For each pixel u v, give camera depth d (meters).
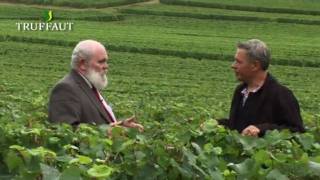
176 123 13.24
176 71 60.44
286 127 10.65
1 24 92.56
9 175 7.16
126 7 124.44
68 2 122.31
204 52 72.38
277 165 7.61
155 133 9.88
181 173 7.36
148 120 15.70
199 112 18.19
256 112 10.87
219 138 9.13
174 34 95.19
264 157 7.65
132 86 46.97
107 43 75.44
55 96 10.71
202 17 118.81
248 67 10.87
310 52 78.38
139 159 7.42
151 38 85.12
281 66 68.69
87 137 8.31
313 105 38.34
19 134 8.26
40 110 16.77
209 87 50.00
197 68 63.28
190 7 128.12
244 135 9.35
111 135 8.73
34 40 75.81
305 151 9.20
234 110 11.27
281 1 140.38
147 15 118.38
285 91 10.85
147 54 72.00
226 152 9.01
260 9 128.88
